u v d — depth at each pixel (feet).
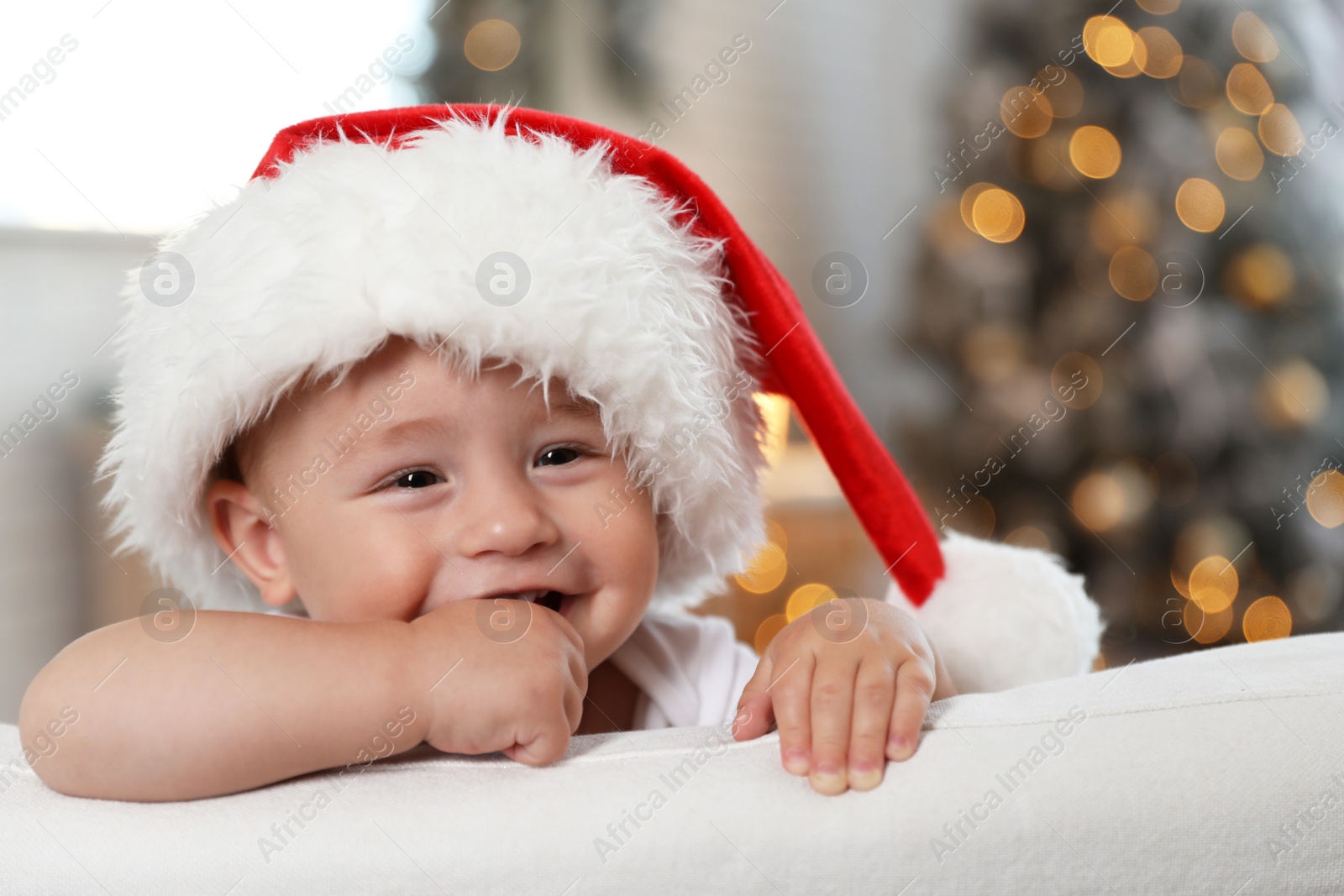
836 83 9.43
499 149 2.46
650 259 2.50
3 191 6.43
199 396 2.36
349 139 2.73
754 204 9.08
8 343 6.44
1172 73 6.86
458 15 7.22
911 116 9.57
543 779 1.68
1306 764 1.62
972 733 1.72
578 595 2.52
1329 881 1.59
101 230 6.65
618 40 8.15
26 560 6.38
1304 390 6.72
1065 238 6.91
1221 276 6.75
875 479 3.10
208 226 2.52
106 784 1.69
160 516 2.70
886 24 9.56
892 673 1.92
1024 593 3.06
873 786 1.63
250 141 6.86
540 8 7.54
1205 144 6.75
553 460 2.48
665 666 3.13
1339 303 6.92
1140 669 1.94
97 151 6.61
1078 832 1.57
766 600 7.32
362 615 2.39
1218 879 1.57
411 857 1.53
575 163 2.51
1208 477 6.67
